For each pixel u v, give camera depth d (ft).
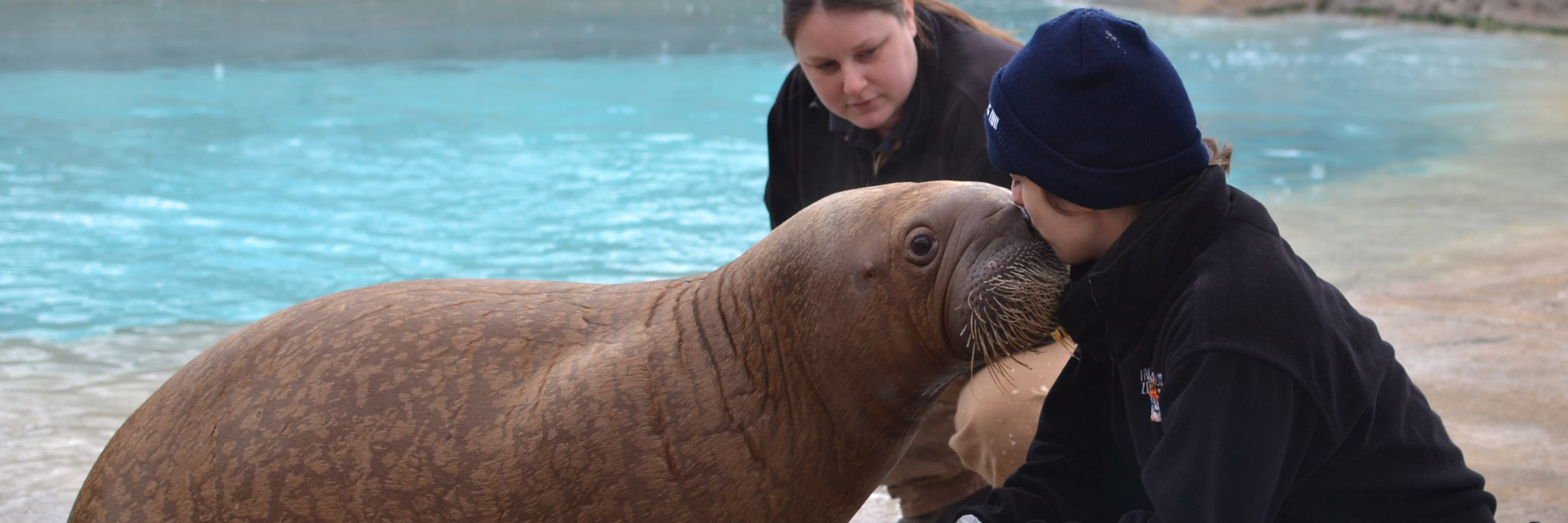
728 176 31.71
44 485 13.61
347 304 9.05
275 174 31.99
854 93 12.36
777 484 8.85
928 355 8.93
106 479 8.93
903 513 13.11
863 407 9.03
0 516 12.71
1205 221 7.92
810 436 8.94
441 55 51.57
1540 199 27.76
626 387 8.56
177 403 8.87
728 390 8.76
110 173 31.86
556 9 66.08
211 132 36.96
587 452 8.37
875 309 8.87
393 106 41.16
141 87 44.11
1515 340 17.72
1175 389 7.61
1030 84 8.05
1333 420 7.62
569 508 8.38
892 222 8.95
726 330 8.99
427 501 8.32
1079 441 9.46
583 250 24.94
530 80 45.96
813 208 9.33
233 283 22.82
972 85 12.41
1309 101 41.01
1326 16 61.46
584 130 37.55
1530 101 40.75
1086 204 8.04
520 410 8.43
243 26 59.16
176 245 25.50
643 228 26.73
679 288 9.40
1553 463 13.52
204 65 48.52
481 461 8.32
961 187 9.08
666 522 8.55
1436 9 58.08
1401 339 17.97
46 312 20.99
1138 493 9.41
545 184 30.91
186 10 62.95
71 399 16.67
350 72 47.57
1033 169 8.09
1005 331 8.52
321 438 8.39
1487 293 20.25
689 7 67.31
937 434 12.50
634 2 68.64
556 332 8.90
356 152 34.58
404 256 24.57
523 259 24.25
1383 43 53.67
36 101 41.19
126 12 61.93
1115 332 8.28
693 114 39.96
